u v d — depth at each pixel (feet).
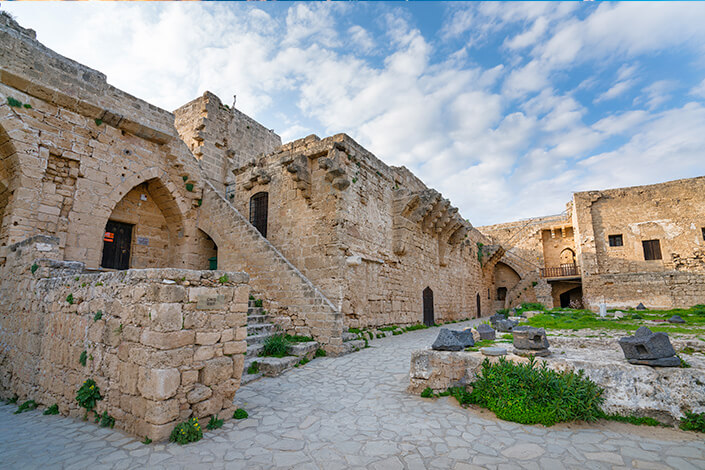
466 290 78.79
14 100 34.32
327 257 38.91
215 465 12.75
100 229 39.78
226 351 17.74
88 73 41.52
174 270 15.81
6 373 27.25
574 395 15.92
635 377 16.26
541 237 105.09
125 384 16.03
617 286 76.18
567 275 97.76
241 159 67.31
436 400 19.33
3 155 34.94
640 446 13.53
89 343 18.75
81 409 18.40
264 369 25.48
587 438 14.37
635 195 80.48
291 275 36.55
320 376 25.03
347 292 38.47
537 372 17.07
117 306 17.21
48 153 36.29
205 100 62.28
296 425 16.49
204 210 49.03
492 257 99.09
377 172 48.80
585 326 33.40
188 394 15.70
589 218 82.94
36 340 24.13
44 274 25.79
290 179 44.52
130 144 43.75
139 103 46.34
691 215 75.25
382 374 25.11
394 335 44.42
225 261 43.96
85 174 38.96
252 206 48.88
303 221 42.01
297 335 34.22
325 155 41.81
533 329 20.21
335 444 14.43
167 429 14.74
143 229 48.11
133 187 46.21
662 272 73.36
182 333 15.74
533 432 15.07
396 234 51.19
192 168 49.83
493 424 16.01
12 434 16.53
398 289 49.62
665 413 15.33
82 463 12.98
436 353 20.66
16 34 37.52
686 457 12.60
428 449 13.80
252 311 37.14
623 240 80.18
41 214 35.22
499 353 19.35
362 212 43.57
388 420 16.85
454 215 66.49
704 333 26.43
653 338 16.76
